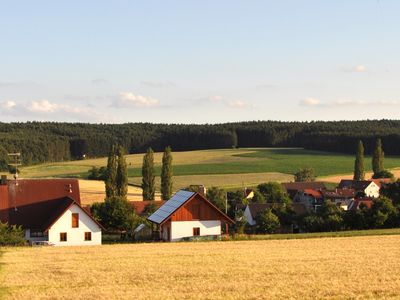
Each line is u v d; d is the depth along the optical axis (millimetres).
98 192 147125
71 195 83250
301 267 46094
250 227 99750
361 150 178250
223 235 76250
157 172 192625
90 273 43719
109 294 35688
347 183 168625
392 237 71375
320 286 37750
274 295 35219
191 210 76312
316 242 66062
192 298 34562
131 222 84562
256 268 45781
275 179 179375
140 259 51688
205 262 49500
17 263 49688
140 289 37312
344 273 43000
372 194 158500
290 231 98562
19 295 35375
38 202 81188
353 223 92000
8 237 69438
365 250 57938
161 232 79688
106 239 81250
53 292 36312
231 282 39531
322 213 96375
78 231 75438
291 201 138000
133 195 147500
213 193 128125
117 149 130375
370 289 36781
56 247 63500
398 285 38000
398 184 112062
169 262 49594
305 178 179250
